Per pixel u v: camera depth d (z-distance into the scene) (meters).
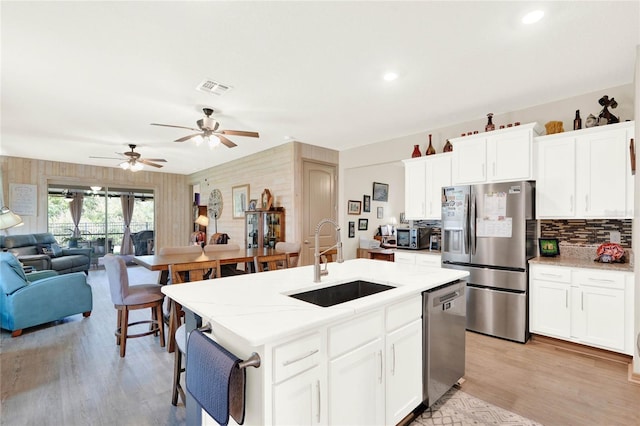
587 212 3.01
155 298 3.10
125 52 2.43
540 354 2.95
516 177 3.30
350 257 6.43
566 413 2.05
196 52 2.44
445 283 2.21
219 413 1.14
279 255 3.88
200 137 3.81
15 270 3.52
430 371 2.03
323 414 1.39
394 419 1.77
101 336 3.45
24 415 2.04
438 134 4.49
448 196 3.78
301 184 5.43
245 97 3.35
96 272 7.36
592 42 2.31
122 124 4.27
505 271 3.31
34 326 3.79
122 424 1.96
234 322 1.31
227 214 7.32
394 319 1.78
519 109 3.71
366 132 4.73
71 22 2.04
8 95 3.25
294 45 2.35
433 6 1.92
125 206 8.24
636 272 2.40
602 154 2.94
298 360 1.29
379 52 2.46
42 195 6.92
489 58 2.55
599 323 2.81
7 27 2.08
